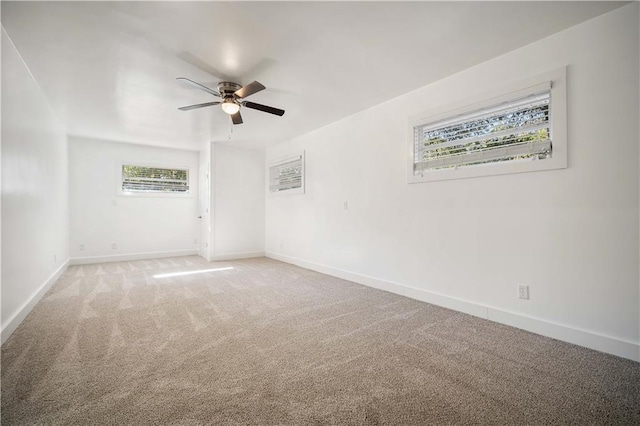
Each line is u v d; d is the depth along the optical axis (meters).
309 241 5.05
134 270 4.88
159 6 1.92
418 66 2.78
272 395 1.62
